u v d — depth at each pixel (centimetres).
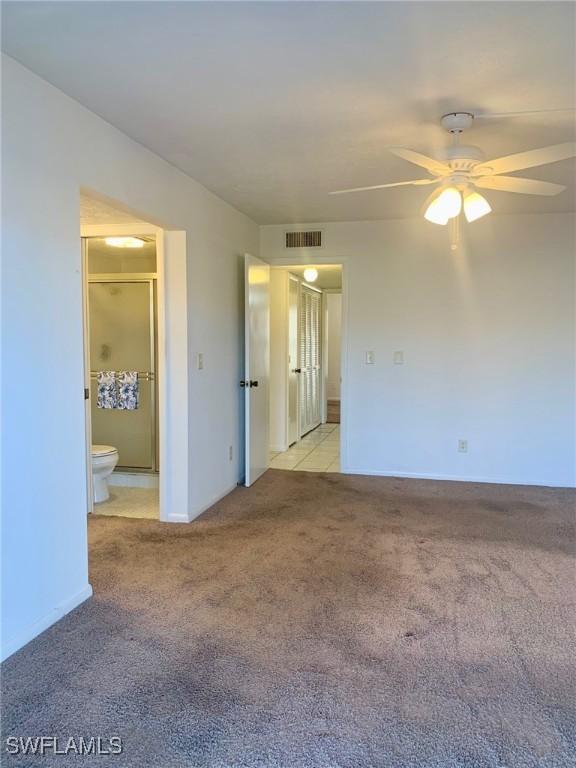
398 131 288
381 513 400
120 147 288
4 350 211
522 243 471
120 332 475
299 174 363
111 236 379
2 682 198
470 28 192
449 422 496
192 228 376
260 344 499
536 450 480
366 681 201
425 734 174
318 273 714
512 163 253
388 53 209
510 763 162
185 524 374
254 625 240
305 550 327
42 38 196
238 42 200
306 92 242
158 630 235
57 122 238
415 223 491
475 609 255
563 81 232
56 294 239
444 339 491
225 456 448
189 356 375
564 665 211
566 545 336
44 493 234
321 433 768
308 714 183
